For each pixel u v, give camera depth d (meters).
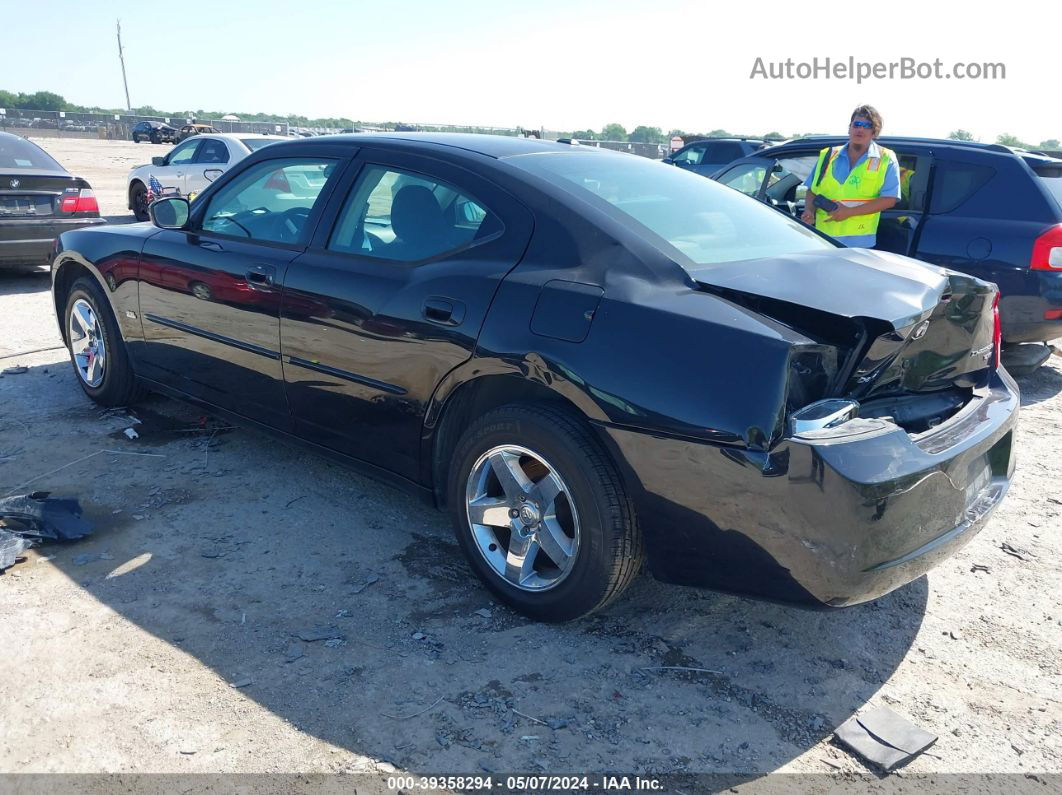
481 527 3.19
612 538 2.81
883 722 2.63
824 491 2.43
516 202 3.19
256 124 52.97
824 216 6.10
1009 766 2.49
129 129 56.84
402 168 3.56
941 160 6.27
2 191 8.32
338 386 3.55
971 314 3.04
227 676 2.75
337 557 3.53
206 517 3.83
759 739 2.57
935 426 2.94
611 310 2.77
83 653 2.84
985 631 3.18
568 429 2.83
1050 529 4.01
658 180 3.66
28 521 3.61
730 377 2.54
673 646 3.01
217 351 4.12
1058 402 6.00
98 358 5.06
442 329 3.11
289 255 3.76
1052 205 5.89
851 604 2.61
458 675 2.80
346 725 2.55
